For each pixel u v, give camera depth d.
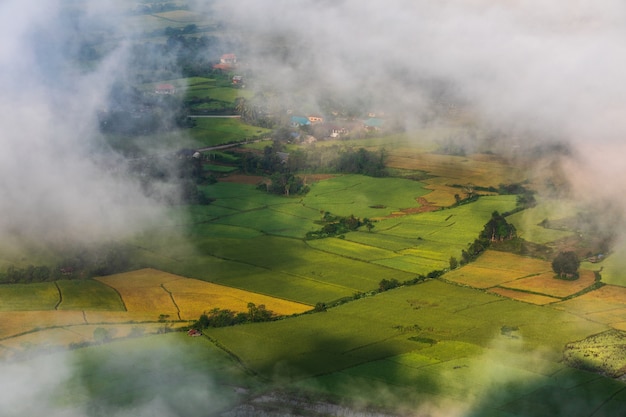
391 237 182.00
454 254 168.88
